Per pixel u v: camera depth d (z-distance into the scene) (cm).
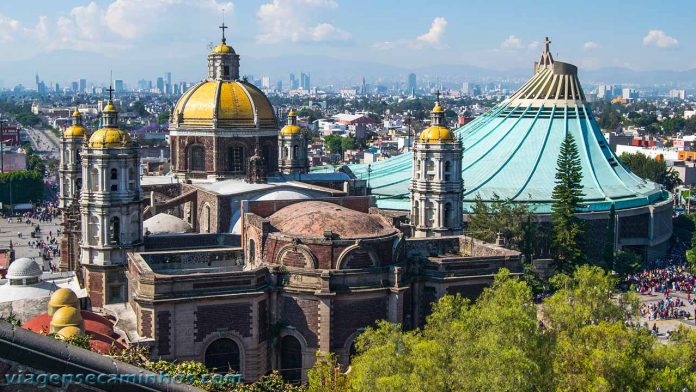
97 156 9306
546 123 18788
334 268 7581
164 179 12419
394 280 7694
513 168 17575
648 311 11700
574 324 6656
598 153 18312
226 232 10544
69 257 11856
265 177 11400
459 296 6744
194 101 12081
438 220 11356
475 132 19475
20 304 8700
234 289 7394
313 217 7950
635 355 5984
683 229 19275
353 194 12912
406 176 17962
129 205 9462
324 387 5978
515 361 5334
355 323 7600
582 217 15275
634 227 16238
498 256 8369
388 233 7950
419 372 5319
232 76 12519
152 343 7094
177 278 7200
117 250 9406
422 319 8169
